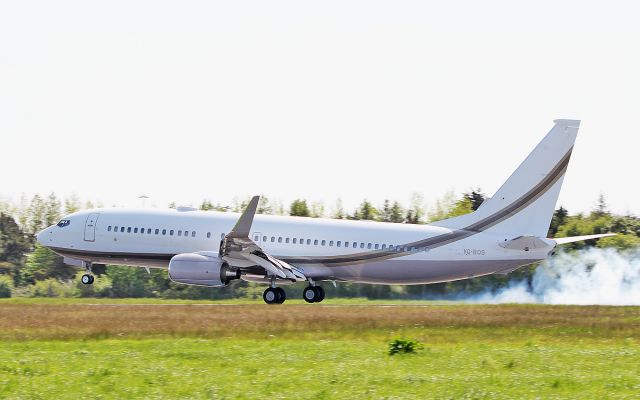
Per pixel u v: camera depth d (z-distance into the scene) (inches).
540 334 3949.3
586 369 2938.0
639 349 3432.6
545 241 5497.1
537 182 5625.0
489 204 5703.7
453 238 5703.7
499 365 3002.0
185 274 5674.2
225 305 5570.9
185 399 2416.3
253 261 5639.8
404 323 4261.8
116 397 2439.7
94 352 3218.5
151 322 4202.8
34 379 2664.9
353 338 3794.3
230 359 3075.8
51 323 4146.2
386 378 2682.1
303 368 2920.8
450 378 2699.3
